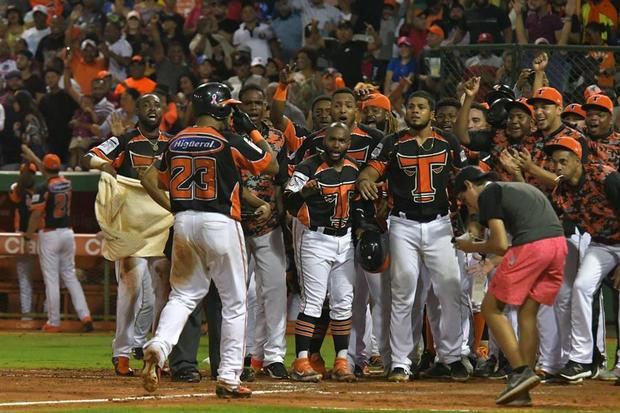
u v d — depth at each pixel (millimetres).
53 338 48562
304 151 32656
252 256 33469
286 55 63688
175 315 25156
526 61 42750
